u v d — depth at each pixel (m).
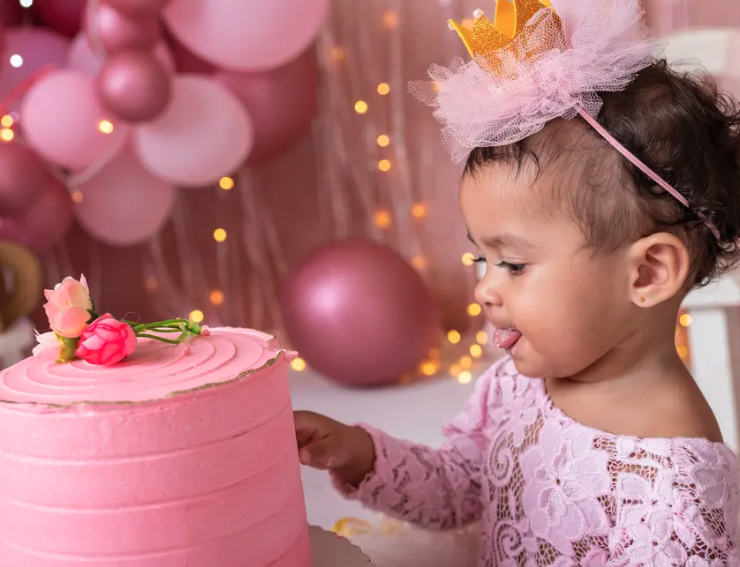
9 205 1.71
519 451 0.91
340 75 2.28
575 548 0.83
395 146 2.32
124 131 1.79
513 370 1.01
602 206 0.77
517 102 0.78
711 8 2.11
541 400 0.90
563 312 0.79
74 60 1.85
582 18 0.80
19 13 2.01
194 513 0.57
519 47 0.80
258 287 2.41
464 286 2.39
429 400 2.01
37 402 0.56
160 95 1.63
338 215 2.37
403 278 2.01
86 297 0.66
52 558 0.57
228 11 1.78
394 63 2.27
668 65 0.96
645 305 0.80
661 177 0.77
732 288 1.21
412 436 1.80
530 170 0.77
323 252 2.06
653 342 0.84
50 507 0.57
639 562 0.76
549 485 0.85
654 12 2.13
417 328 2.00
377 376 2.04
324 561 0.74
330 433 0.94
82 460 0.56
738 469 0.86
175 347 0.67
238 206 2.37
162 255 2.38
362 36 2.26
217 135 1.79
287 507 0.64
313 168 2.35
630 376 0.85
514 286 0.81
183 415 0.57
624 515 0.79
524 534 0.88
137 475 0.56
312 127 2.32
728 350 1.27
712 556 0.75
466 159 0.85
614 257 0.78
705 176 0.79
